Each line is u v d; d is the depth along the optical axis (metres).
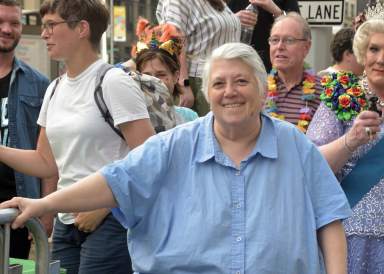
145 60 6.13
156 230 4.01
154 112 5.45
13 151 5.73
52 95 5.41
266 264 3.85
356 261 4.95
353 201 4.96
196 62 7.47
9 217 3.72
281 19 6.62
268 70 8.37
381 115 5.00
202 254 3.89
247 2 8.58
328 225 4.02
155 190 4.02
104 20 5.29
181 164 4.04
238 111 3.93
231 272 3.85
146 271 4.02
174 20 7.36
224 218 3.90
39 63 10.69
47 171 5.73
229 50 3.95
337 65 7.45
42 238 3.86
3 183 6.55
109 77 5.10
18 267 3.89
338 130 5.06
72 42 5.19
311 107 6.52
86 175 5.15
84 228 5.20
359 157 4.94
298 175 4.00
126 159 4.04
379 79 5.02
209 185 3.96
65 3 5.15
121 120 5.05
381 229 4.94
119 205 3.99
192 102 7.37
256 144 4.01
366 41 5.05
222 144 4.05
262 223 3.89
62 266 5.45
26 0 10.82
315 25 10.12
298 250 3.89
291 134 4.09
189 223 3.93
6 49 6.55
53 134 5.28
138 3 12.13
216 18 7.49
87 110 5.13
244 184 3.96
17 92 6.63
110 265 5.22
